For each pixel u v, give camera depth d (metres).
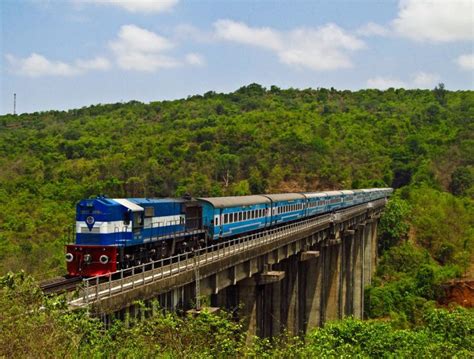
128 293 22.66
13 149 122.31
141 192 98.00
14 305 16.75
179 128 157.50
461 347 34.09
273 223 55.41
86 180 98.25
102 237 29.59
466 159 136.25
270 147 133.00
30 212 76.88
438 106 196.62
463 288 80.06
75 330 17.91
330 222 64.88
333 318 69.62
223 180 115.38
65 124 178.12
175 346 20.27
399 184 133.75
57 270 43.53
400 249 97.25
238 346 23.77
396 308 79.81
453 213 109.19
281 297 54.41
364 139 153.88
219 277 34.16
